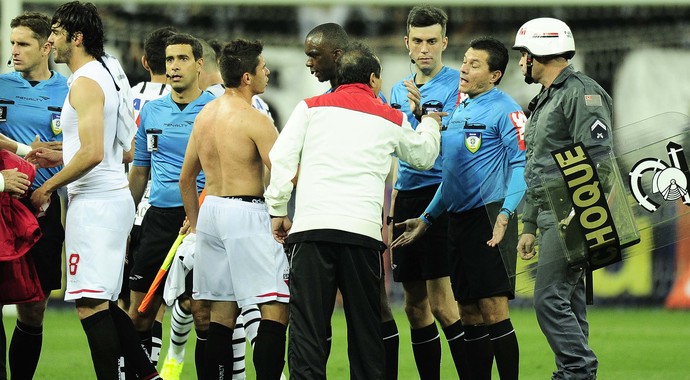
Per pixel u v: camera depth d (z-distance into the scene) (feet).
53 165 74.54
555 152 68.85
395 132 67.21
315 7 161.07
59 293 151.23
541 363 104.63
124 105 71.31
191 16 159.84
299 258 65.92
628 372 98.43
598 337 127.03
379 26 162.91
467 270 75.87
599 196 68.44
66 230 70.28
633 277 158.51
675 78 163.63
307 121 66.69
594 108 69.31
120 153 71.61
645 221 69.36
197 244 72.23
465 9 163.94
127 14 157.07
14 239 68.90
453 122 77.05
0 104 81.71
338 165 65.98
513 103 76.07
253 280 70.49
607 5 158.10
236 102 71.82
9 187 68.23
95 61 69.82
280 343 70.18
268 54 161.48
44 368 97.81
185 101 86.63
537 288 70.59
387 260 152.66
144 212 88.28
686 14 162.20
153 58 92.07
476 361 77.30
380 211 67.10
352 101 66.80
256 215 70.90
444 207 78.74
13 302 70.23
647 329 135.85
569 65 72.13
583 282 73.77
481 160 75.36
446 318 81.46
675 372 98.53
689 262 157.17
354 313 65.98
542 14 164.14
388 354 79.05
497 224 72.28
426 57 82.12
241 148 70.74
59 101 82.74
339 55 69.62
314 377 65.00
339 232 65.31
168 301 77.87
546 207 70.08
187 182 74.59
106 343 69.51
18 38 80.59
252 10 160.86
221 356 71.92
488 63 75.82
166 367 85.40
